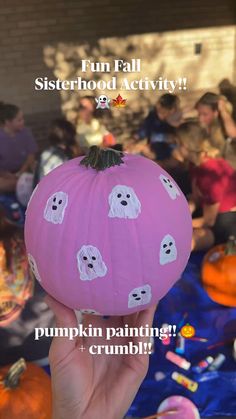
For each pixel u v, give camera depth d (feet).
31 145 9.95
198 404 5.46
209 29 10.85
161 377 5.73
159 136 9.28
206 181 7.86
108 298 3.27
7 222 7.07
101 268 3.15
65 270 3.22
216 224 7.86
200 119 8.94
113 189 3.20
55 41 10.68
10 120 9.75
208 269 6.81
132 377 3.65
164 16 10.66
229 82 10.78
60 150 9.18
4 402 4.98
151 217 3.18
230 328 6.42
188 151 8.61
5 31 10.37
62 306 3.65
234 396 5.54
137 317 3.76
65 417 3.58
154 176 3.38
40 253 3.32
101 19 10.64
